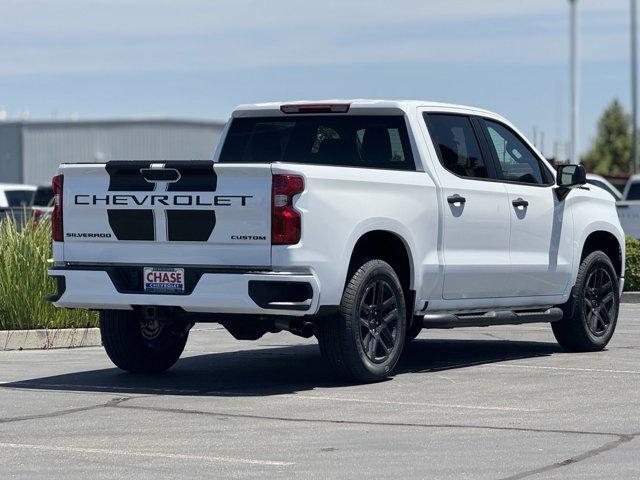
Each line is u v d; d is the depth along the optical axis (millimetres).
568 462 9594
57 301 13609
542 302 15828
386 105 14508
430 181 14164
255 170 12570
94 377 14234
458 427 10984
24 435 10734
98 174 13398
